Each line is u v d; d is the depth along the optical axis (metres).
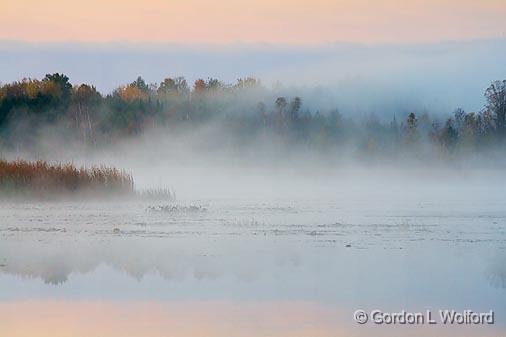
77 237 45.84
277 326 26.66
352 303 29.70
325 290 31.72
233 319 27.52
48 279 34.22
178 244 43.03
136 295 31.06
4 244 43.38
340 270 35.47
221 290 31.81
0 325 26.83
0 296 31.02
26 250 41.34
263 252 40.28
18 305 29.56
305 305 29.41
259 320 27.38
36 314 28.22
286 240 44.31
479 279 33.66
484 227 50.19
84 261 38.19
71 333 25.84
